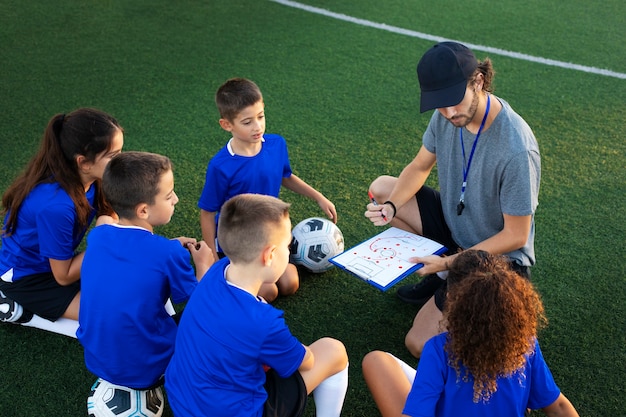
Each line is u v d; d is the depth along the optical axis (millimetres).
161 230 3873
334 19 7230
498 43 6578
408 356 2986
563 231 3795
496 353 1863
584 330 3086
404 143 4801
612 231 3793
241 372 2084
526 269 2908
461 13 7383
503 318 1846
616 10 7383
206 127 5047
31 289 2975
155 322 2455
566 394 2742
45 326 3031
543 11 7391
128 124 5074
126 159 2449
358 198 4148
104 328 2357
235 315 2059
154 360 2467
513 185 2662
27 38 6707
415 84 5730
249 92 3084
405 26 7023
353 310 3277
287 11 7484
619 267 3500
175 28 6992
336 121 5113
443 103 2475
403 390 2316
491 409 1977
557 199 4102
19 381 2834
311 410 2725
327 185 4289
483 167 2734
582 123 5051
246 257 2121
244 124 3119
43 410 2691
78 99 5457
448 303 2000
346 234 3824
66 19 7207
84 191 2830
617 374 2840
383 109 5301
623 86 5656
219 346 2057
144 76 5906
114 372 2418
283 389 2268
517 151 2617
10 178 4336
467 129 2756
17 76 5871
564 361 2912
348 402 2740
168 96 5535
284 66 6086
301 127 5023
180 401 2146
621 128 4965
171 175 2545
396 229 3209
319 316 3230
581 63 6105
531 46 6492
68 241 2816
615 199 4094
